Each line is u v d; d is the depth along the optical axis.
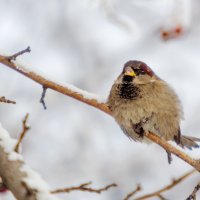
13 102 5.14
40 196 3.80
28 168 4.01
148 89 7.23
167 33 8.46
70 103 12.46
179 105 7.66
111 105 7.25
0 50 5.53
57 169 11.70
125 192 11.49
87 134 12.18
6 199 4.08
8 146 4.14
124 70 7.34
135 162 12.02
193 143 8.18
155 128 7.37
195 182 11.34
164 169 11.98
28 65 5.68
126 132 7.63
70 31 13.62
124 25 7.04
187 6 7.06
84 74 13.05
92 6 7.07
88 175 11.69
